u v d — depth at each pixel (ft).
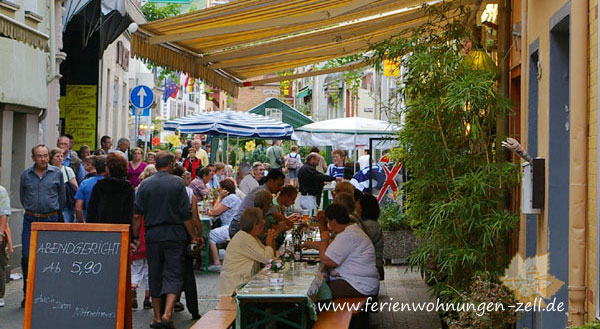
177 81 96.07
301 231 45.29
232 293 34.14
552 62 26.09
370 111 131.23
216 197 64.75
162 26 39.42
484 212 30.94
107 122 97.50
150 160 69.56
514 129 32.71
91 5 56.44
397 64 33.99
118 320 30.99
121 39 105.50
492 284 27.32
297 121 103.60
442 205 30.14
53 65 57.36
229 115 81.10
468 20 40.96
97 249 31.35
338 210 36.29
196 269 55.26
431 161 32.09
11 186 54.13
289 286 30.96
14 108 52.06
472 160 31.58
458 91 30.01
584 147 21.81
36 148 42.37
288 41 45.32
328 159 123.24
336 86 159.74
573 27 21.88
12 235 51.34
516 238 32.22
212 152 105.91
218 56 46.78
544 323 26.14
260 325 32.14
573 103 21.90
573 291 21.98
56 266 31.32
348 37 44.52
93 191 38.99
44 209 42.29
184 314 40.81
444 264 30.37
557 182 26.03
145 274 41.75
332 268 36.11
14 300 42.86
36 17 54.60
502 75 34.63
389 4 37.68
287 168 110.22
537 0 28.12
